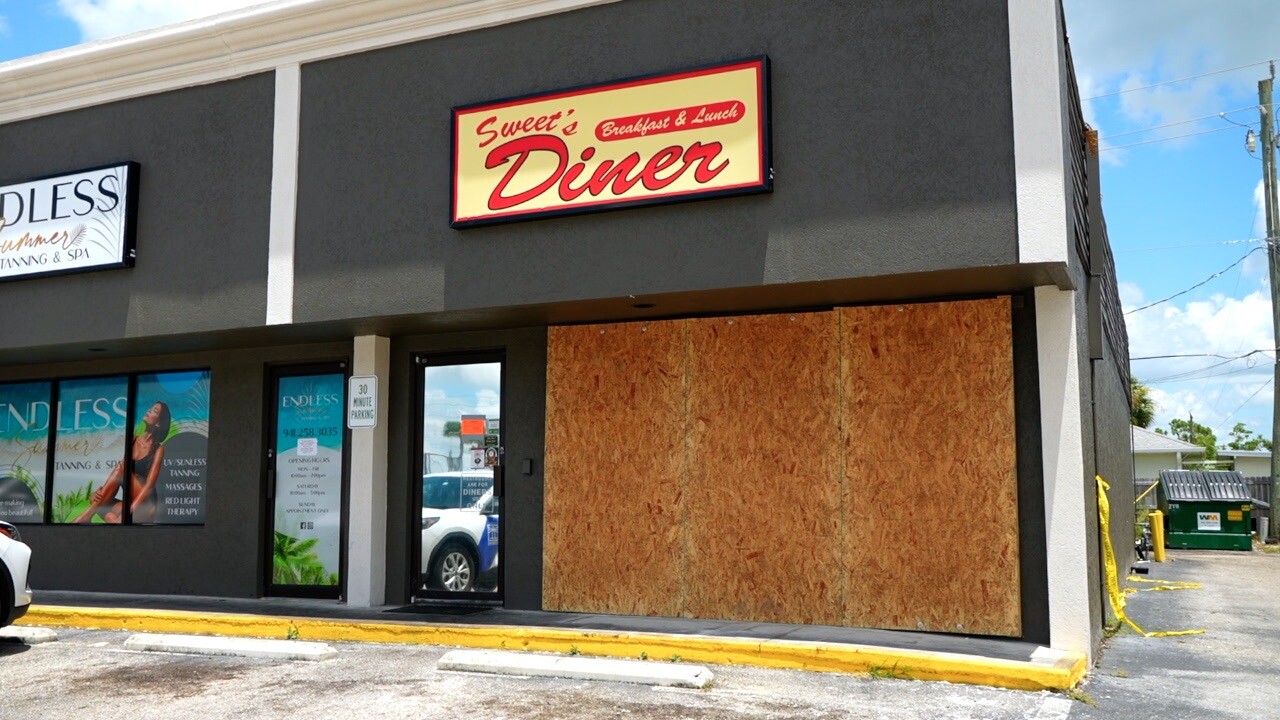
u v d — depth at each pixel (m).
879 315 8.88
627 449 9.74
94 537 12.20
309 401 11.42
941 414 8.59
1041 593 8.16
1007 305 8.46
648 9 8.86
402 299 9.53
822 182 8.09
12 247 11.40
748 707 6.54
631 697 6.82
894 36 8.01
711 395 9.48
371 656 8.45
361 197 9.83
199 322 10.44
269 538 11.38
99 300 11.01
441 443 10.72
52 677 7.68
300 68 10.27
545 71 9.21
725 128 8.34
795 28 8.32
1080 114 9.92
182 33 10.52
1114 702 6.75
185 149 10.75
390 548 10.70
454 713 6.42
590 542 9.79
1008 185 7.58
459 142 9.33
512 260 9.10
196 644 8.63
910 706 6.56
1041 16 7.62
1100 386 10.77
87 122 11.32
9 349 11.55
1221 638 9.59
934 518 8.53
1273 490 28.41
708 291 8.42
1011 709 6.49
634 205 8.58
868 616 8.68
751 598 9.15
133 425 12.30
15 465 12.98
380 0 9.70
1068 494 7.99
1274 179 29.11
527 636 8.62
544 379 10.20
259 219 10.27
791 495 9.09
